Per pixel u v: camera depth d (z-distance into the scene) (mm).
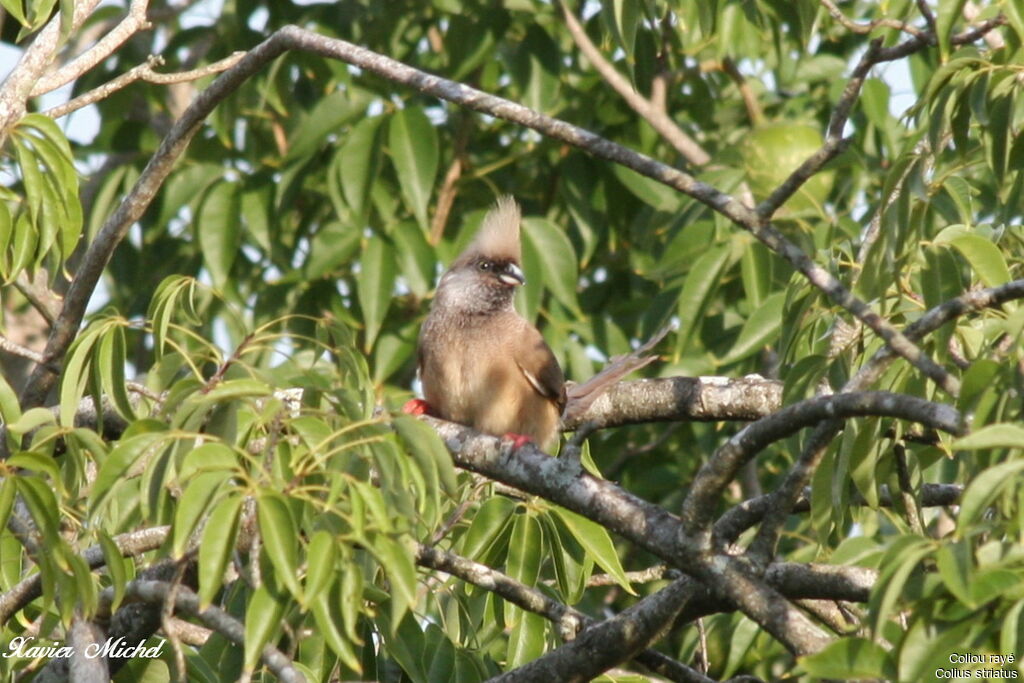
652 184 14234
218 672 8367
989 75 7289
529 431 10984
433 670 8586
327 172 14672
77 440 7094
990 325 8102
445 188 14547
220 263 13375
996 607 5172
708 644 11516
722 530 7797
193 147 14789
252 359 13305
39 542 6617
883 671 5215
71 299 9594
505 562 9469
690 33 13930
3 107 8688
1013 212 8562
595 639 7961
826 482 7582
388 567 5520
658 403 10805
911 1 10469
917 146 8812
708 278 11953
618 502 7836
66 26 8336
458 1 14156
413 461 6305
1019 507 5125
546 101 13805
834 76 15320
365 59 8977
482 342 10867
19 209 8992
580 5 15383
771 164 12641
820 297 8867
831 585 7902
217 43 14617
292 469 5867
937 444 8898
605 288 15938
